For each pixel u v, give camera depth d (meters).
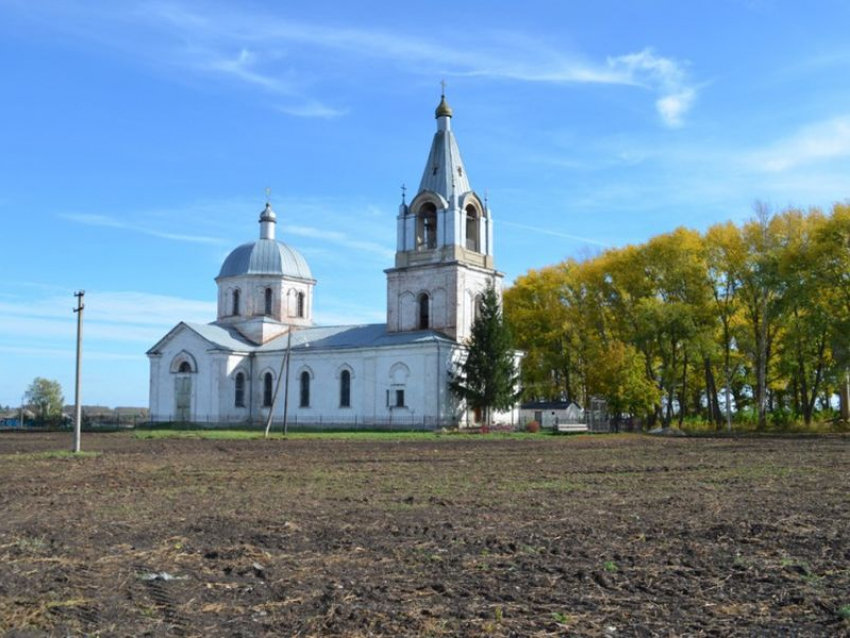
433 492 21.23
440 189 69.94
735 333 68.94
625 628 9.09
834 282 61.88
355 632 8.97
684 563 12.16
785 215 66.44
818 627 9.10
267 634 8.92
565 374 81.69
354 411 69.94
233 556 12.72
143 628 9.12
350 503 18.97
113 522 15.96
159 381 79.00
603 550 13.14
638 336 71.69
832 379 61.56
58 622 9.31
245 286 80.88
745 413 75.06
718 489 21.56
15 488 22.28
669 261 71.19
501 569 11.86
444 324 68.56
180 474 26.62
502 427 65.38
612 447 42.12
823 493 20.31
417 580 11.22
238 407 76.44
